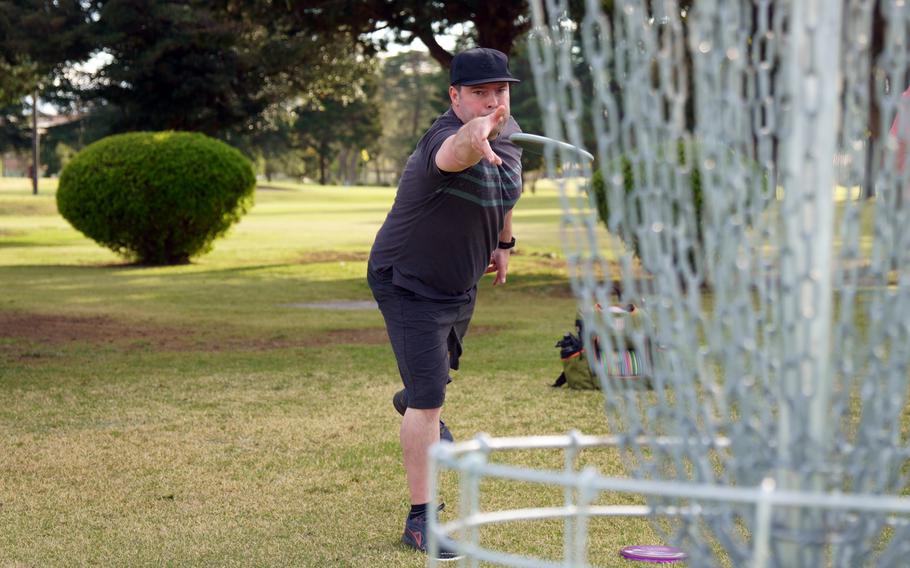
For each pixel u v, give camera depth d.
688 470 5.12
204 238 27.83
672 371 2.03
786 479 1.95
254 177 28.38
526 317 16.61
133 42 35.16
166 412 8.33
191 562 4.68
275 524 5.27
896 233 1.90
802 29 1.87
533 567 1.91
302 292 20.66
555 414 8.06
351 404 8.63
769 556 1.98
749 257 1.90
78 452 6.92
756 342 1.93
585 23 1.92
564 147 1.99
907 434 6.54
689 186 1.93
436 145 4.41
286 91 38.12
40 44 32.81
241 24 33.41
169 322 15.36
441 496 5.66
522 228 43.34
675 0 1.93
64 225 45.97
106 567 4.62
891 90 1.84
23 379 9.99
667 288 1.96
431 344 4.84
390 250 4.88
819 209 1.89
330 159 122.38
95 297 19.17
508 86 4.57
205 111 37.09
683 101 1.91
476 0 23.53
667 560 4.45
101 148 27.17
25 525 5.29
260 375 10.26
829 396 1.94
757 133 1.88
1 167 145.25
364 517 5.39
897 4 1.80
